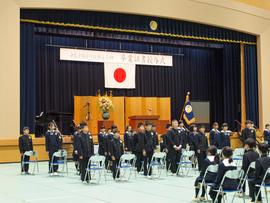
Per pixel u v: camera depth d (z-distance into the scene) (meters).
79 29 20.34
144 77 23.81
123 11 20.34
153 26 21.36
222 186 7.88
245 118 24.36
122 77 22.80
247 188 10.88
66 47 21.53
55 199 9.53
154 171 14.62
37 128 18.92
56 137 13.88
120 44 22.97
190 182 12.02
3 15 17.84
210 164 8.58
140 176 13.31
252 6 24.52
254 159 8.60
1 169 15.34
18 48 18.06
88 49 21.98
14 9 18.05
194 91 25.38
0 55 17.70
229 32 23.88
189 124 22.06
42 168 15.55
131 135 15.09
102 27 20.09
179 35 22.16
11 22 17.97
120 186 11.33
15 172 14.44
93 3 19.61
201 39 23.02
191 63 25.38
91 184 11.70
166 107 23.66
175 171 13.59
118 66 22.72
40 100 20.94
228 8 23.52
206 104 24.31
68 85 21.69
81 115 21.19
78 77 21.95
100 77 22.55
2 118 17.56
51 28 19.89
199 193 9.92
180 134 13.87
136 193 10.24
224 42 24.11
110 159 13.16
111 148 12.55
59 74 21.53
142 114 22.95
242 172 7.88
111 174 13.76
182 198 9.56
